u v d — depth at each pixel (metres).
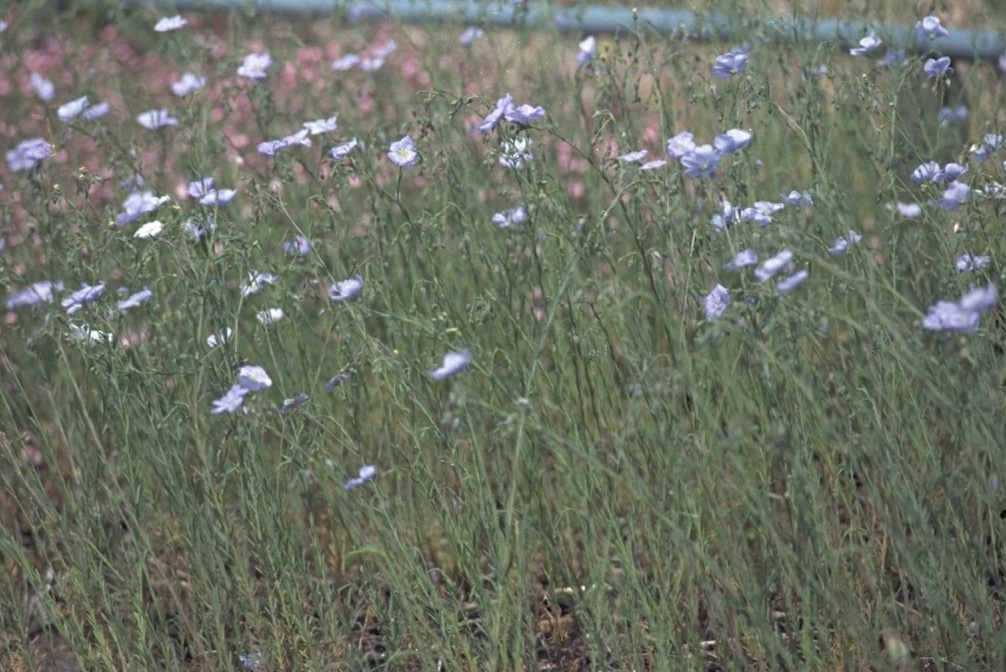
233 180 6.36
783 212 5.09
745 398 4.58
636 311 4.69
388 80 7.27
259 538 4.48
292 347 5.50
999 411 3.99
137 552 4.42
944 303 3.55
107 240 4.84
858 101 5.33
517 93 6.40
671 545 4.25
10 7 7.76
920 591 3.99
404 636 4.55
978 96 5.63
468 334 4.88
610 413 4.80
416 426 4.74
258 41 7.47
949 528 4.27
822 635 4.02
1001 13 6.15
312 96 7.04
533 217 4.58
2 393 4.83
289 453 4.77
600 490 4.43
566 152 6.54
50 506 4.62
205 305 4.75
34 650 4.81
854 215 5.41
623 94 5.24
